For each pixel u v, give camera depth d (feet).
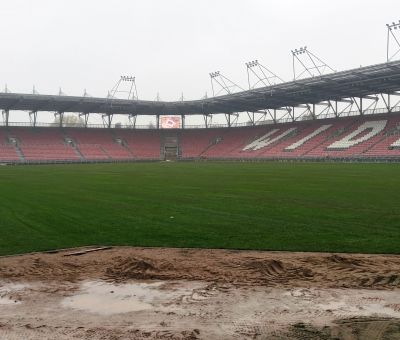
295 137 286.46
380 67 186.39
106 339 20.36
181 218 54.03
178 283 28.99
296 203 66.18
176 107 319.27
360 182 101.60
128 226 49.21
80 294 27.14
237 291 27.07
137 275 30.94
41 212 59.93
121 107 312.29
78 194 82.69
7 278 30.68
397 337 20.24
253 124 334.65
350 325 21.65
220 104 300.81
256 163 239.91
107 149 318.65
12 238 43.47
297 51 226.99
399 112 252.21
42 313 24.04
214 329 21.36
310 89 236.84
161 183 108.06
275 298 25.64
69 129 327.67
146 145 335.26
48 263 34.19
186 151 333.42
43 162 275.59
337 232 44.29
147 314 23.62
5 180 122.72
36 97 263.29
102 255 36.58
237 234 44.19
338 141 254.68
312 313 23.27
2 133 298.76
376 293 26.22
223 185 99.71
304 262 33.35
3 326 22.21
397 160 205.57
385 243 39.17
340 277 29.48
